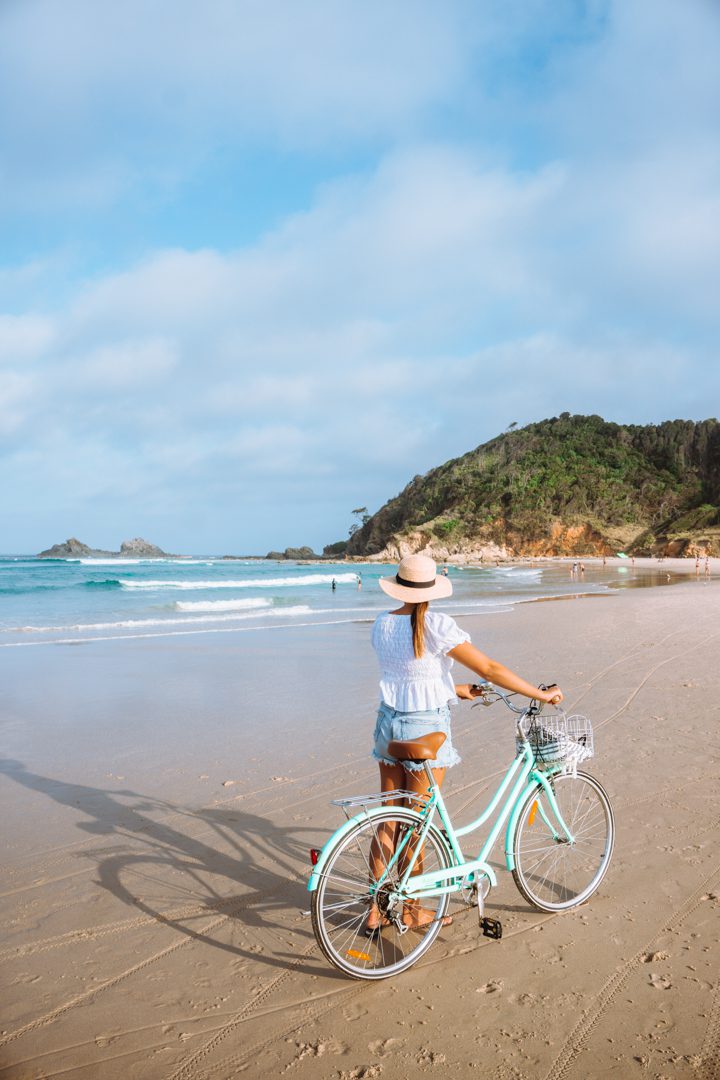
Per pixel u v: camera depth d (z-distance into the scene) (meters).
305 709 8.47
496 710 8.17
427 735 3.25
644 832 4.52
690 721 7.25
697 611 19.88
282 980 3.10
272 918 3.66
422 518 183.00
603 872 3.85
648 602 24.39
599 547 155.00
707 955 3.15
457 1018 2.78
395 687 3.33
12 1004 2.95
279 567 112.06
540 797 3.68
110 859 4.41
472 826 3.42
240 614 24.33
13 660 12.53
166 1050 2.64
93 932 3.53
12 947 3.40
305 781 5.81
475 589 39.03
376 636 3.39
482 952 3.27
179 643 15.05
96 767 6.30
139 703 8.91
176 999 2.97
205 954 3.32
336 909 3.68
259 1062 2.56
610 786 5.39
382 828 3.18
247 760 6.43
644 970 3.06
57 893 3.96
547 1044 2.60
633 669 10.32
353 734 7.27
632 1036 2.63
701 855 4.16
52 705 8.83
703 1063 2.47
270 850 4.51
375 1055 2.58
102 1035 2.74
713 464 175.50
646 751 6.25
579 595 31.23
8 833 4.84
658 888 3.79
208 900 3.86
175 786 5.76
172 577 63.28
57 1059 2.60
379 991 2.99
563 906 3.62
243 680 10.42
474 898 3.43
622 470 182.62
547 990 2.94
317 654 13.16
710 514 137.88
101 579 56.91
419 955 3.21
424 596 3.25
